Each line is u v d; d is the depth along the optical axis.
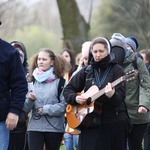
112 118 11.58
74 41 35.19
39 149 12.87
